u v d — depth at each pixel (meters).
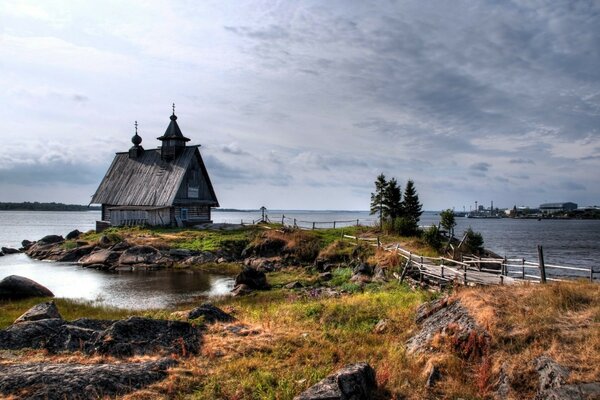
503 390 8.71
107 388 8.67
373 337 13.39
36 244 50.78
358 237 40.91
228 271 34.00
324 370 10.23
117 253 38.25
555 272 41.03
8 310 20.25
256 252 38.62
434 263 26.72
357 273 28.50
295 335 13.40
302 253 36.72
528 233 115.06
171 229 50.09
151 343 11.35
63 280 30.53
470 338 10.44
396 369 10.19
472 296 12.68
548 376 8.38
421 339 12.02
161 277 31.69
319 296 23.08
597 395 7.48
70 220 178.88
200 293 26.03
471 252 33.78
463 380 9.47
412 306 16.31
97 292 26.30
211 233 46.16
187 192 55.50
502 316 10.92
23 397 7.98
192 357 11.10
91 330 11.85
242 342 12.30
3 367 9.32
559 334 9.63
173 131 57.59
